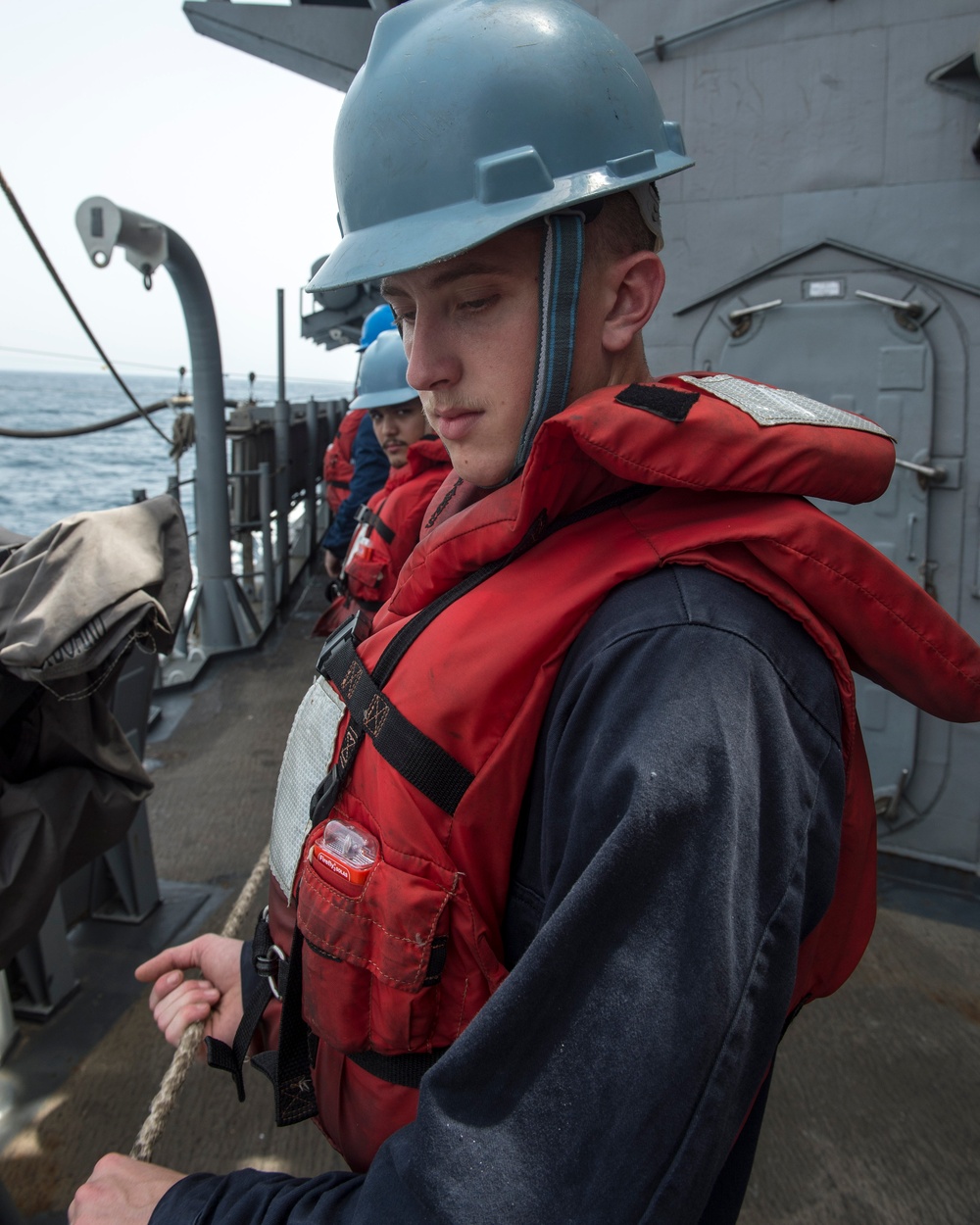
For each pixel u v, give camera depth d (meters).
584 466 0.70
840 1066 2.30
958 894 3.06
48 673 1.78
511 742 0.66
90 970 2.68
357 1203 0.59
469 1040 0.56
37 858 2.04
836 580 0.63
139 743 2.99
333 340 10.16
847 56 2.81
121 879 2.89
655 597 0.62
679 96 3.02
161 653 2.04
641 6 3.00
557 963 0.54
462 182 0.71
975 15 2.66
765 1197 1.91
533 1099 0.54
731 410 0.65
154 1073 2.28
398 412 3.26
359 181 0.75
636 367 0.81
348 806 0.77
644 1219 0.50
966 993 2.59
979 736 3.02
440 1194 0.53
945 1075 2.28
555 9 0.75
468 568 0.76
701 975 0.52
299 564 8.79
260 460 7.47
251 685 5.45
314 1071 0.88
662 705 0.56
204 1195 0.69
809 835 0.62
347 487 6.82
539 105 0.71
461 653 0.69
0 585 1.86
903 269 2.86
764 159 2.96
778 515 0.63
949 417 2.89
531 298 0.70
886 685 0.74
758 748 0.58
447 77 0.71
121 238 4.93
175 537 2.09
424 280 0.72
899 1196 1.92
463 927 0.71
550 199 0.68
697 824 0.53
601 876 0.53
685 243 3.10
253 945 0.98
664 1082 0.51
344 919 0.73
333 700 0.80
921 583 2.99
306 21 4.73
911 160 2.80
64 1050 2.35
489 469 0.75
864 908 0.79
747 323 3.07
